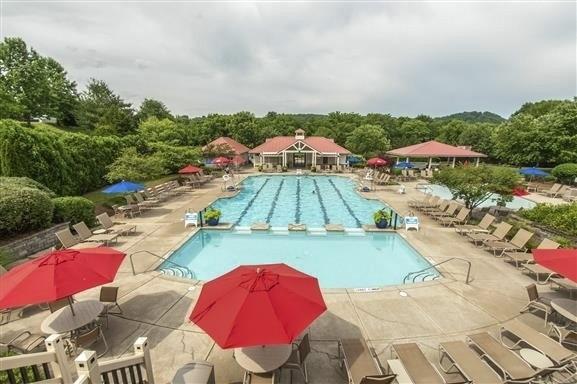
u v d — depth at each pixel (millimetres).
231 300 5012
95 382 4039
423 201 21250
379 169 40688
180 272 11664
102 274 6367
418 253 12516
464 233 14680
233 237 15547
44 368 4398
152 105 78562
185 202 22141
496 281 9758
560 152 38031
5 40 49156
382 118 79000
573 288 8828
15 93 48562
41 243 13039
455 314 7934
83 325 6574
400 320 7680
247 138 60969
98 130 43312
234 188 27219
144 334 7117
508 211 17484
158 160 26203
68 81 59375
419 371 5512
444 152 36875
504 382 5207
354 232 15891
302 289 5477
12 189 12594
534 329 7148
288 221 18625
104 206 19938
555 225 13086
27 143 16531
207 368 5223
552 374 5777
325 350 6605
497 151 45656
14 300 5340
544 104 62219
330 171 42250
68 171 20312
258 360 5582
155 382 5707
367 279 11352
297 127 73438
